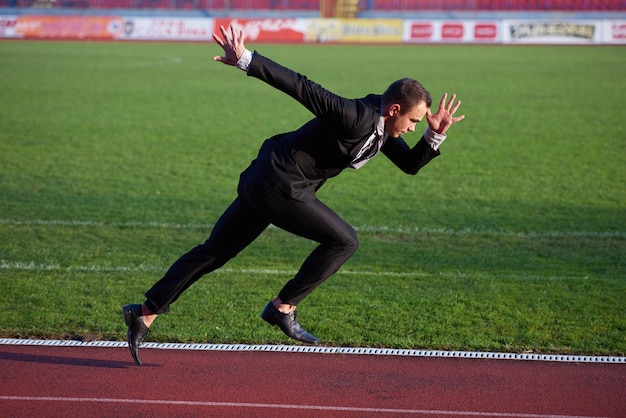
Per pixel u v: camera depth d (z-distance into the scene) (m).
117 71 35.47
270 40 54.47
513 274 9.84
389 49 48.31
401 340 7.49
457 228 12.27
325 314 8.27
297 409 6.04
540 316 8.22
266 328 7.84
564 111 25.03
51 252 10.65
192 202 13.82
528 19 57.94
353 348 7.34
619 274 9.91
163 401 6.17
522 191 14.93
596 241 11.56
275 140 6.23
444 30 53.81
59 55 42.00
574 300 8.76
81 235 11.59
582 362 7.01
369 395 6.31
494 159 17.94
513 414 5.98
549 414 5.99
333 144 5.87
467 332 7.73
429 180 15.84
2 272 9.71
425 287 9.27
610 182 15.70
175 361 7.01
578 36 52.66
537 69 37.22
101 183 15.16
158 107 25.38
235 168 16.78
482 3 64.06
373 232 12.00
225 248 6.43
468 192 14.84
